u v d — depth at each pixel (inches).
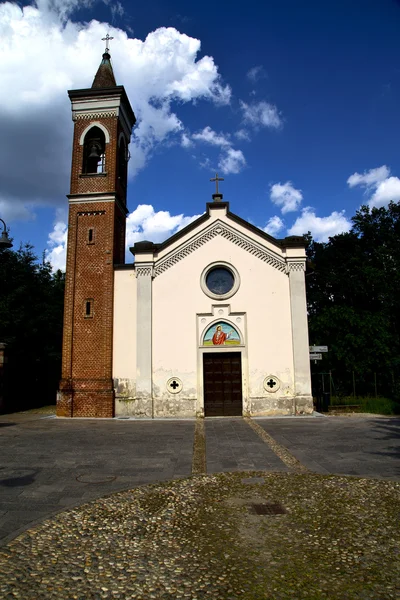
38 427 671.8
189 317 811.4
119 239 909.8
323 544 225.3
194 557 212.4
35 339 1274.6
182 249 830.5
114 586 184.7
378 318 1132.5
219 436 564.1
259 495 309.3
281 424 668.1
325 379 1107.3
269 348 791.7
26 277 1321.4
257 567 201.5
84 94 897.5
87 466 402.3
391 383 1090.7
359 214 1513.3
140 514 274.2
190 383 790.5
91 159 920.3
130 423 714.2
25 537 238.2
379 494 305.3
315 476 357.1
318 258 1467.8
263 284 812.6
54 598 175.0
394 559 207.3
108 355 806.5
